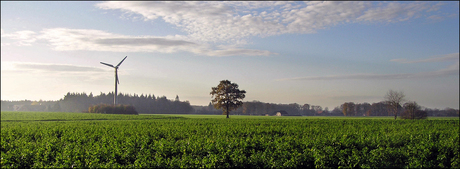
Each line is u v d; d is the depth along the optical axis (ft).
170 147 60.29
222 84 285.43
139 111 570.46
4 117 241.76
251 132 104.01
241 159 50.31
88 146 64.08
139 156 53.21
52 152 57.21
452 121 178.91
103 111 335.67
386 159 56.24
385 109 536.83
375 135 89.45
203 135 93.09
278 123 154.81
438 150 62.39
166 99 647.15
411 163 52.11
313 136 90.12
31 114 287.69
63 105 625.41
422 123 158.81
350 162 51.83
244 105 588.50
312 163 53.52
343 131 105.81
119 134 92.73
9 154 54.08
